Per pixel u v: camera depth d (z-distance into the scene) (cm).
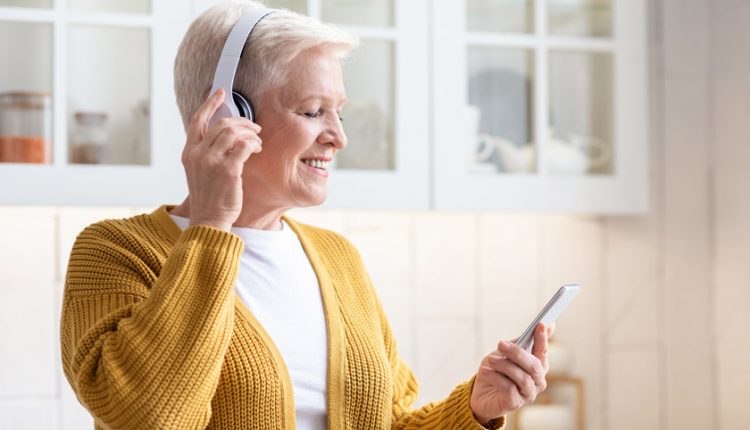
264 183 132
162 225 134
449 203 234
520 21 243
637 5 251
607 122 250
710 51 282
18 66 205
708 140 282
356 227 258
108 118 210
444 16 234
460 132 235
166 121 212
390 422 138
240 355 124
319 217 254
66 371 124
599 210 247
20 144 204
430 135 233
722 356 279
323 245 149
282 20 131
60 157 206
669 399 282
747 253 267
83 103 209
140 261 126
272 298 133
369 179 226
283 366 127
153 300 112
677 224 282
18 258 235
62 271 238
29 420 235
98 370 112
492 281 269
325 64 132
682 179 281
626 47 251
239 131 119
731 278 275
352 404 133
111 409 110
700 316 282
